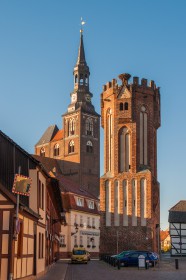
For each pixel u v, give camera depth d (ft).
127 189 232.12
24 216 82.02
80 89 482.69
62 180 302.86
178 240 273.95
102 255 229.45
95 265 170.40
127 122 236.84
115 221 231.09
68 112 476.95
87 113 471.62
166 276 112.16
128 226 228.63
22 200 81.71
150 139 240.12
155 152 246.68
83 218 291.58
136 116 237.66
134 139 234.99
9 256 70.13
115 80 242.78
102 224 232.73
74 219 278.67
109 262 180.65
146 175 230.27
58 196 148.56
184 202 297.74
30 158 92.27
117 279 101.04
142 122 239.91
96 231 307.99
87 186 456.45
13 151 82.53
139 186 230.27
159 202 245.65
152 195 232.73
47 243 127.85
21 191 69.36
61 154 477.36
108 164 239.91
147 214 227.20
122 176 233.55
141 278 104.58
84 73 485.56
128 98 238.27
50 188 130.11
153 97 245.65
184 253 272.10
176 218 277.23
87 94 481.46
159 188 246.27
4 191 71.56
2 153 76.07
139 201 228.84
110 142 241.14
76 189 305.94
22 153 88.69
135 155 233.55
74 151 464.24
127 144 236.63
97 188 463.83
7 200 71.61
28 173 92.17
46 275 108.99
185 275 116.37
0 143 75.92
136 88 240.53
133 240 226.58
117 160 235.61
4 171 75.97
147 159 237.66
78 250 184.85
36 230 96.27
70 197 278.87
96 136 474.90
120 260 157.17
